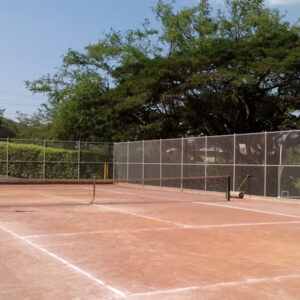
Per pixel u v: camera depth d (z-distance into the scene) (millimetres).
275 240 10617
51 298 5840
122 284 6535
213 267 7754
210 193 25547
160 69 31109
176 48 40750
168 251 9016
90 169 35375
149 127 36281
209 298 5945
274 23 34500
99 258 8227
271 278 7082
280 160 21469
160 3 40469
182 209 17234
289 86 32719
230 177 24328
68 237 10352
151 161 30828
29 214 14656
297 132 20719
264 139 22391
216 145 25375
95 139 40656
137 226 12367
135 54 41750
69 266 7562
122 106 32906
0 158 33281
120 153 34688
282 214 16266
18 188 28875
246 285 6633
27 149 33844
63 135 41312
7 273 7070
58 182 34031
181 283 6668
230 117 35469
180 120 35938
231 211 16938
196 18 39562
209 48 33438
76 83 41719
